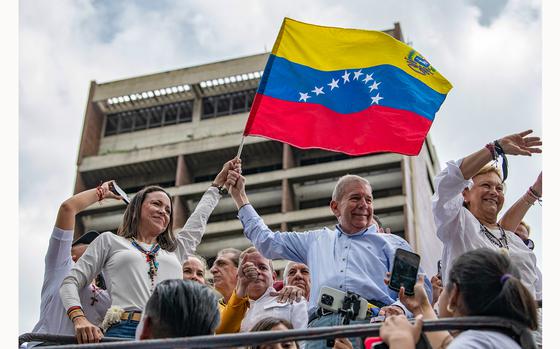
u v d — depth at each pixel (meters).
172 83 49.44
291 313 6.20
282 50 7.37
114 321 5.48
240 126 47.44
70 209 6.05
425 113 7.34
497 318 3.58
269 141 45.16
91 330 5.20
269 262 6.53
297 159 44.88
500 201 6.30
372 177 42.50
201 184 44.62
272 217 41.97
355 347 4.93
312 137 7.21
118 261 5.75
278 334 3.59
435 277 6.57
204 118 48.97
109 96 50.00
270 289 6.42
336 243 5.96
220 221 43.28
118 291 5.65
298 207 43.38
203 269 6.91
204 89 49.44
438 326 3.59
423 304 4.08
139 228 6.07
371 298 5.56
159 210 6.12
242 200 6.85
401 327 3.58
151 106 49.91
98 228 44.75
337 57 7.42
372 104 7.31
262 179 43.44
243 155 45.97
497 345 3.51
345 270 5.71
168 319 3.64
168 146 46.84
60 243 5.97
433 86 7.43
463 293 3.69
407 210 40.34
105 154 48.50
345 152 7.20
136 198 6.20
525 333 3.57
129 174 47.50
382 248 5.86
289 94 7.29
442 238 6.05
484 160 5.86
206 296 3.74
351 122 7.29
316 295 5.70
